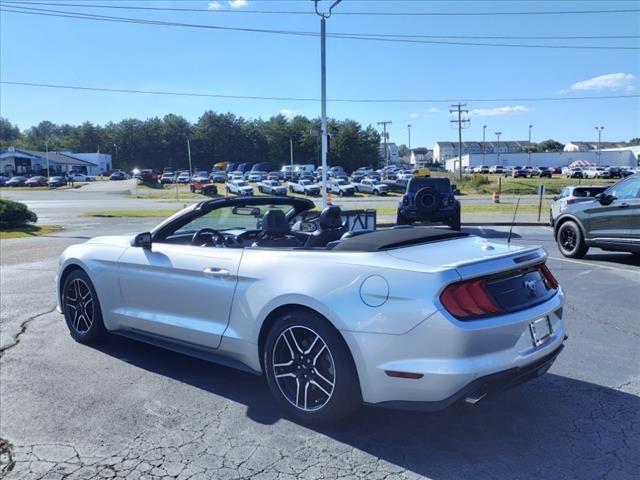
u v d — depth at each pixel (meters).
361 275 3.27
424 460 3.09
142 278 4.48
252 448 3.23
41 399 3.94
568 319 6.11
